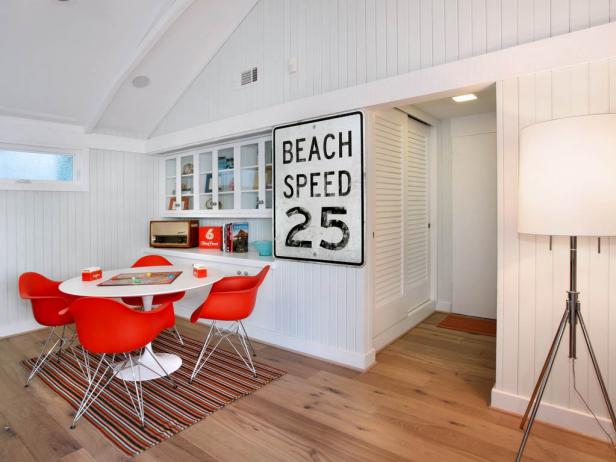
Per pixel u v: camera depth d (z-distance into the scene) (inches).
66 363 117.3
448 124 167.3
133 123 169.3
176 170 182.7
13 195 145.8
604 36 74.1
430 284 170.4
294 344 126.3
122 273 120.0
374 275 119.5
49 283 120.5
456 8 92.1
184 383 103.4
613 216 62.4
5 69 125.7
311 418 86.8
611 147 62.1
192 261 156.9
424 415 87.9
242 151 152.3
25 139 146.7
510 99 84.4
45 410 90.4
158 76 150.3
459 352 125.7
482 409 90.2
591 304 77.5
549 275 82.0
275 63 128.7
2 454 74.4
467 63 89.7
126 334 84.9
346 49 111.0
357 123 107.5
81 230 163.6
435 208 168.1
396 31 101.5
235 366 114.6
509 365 87.9
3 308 144.0
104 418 86.7
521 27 83.8
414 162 152.1
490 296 160.7
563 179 64.7
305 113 119.3
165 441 78.6
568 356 80.0
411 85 98.2
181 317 167.3
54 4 111.3
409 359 120.0
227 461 72.4
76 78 138.4
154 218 187.9
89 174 165.0
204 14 132.4
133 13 120.3
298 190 120.7
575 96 77.2
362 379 106.1
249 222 169.3
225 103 145.4
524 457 73.0
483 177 159.9
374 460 72.6
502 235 86.9
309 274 121.4
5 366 115.8
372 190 112.0
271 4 129.6
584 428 79.3
